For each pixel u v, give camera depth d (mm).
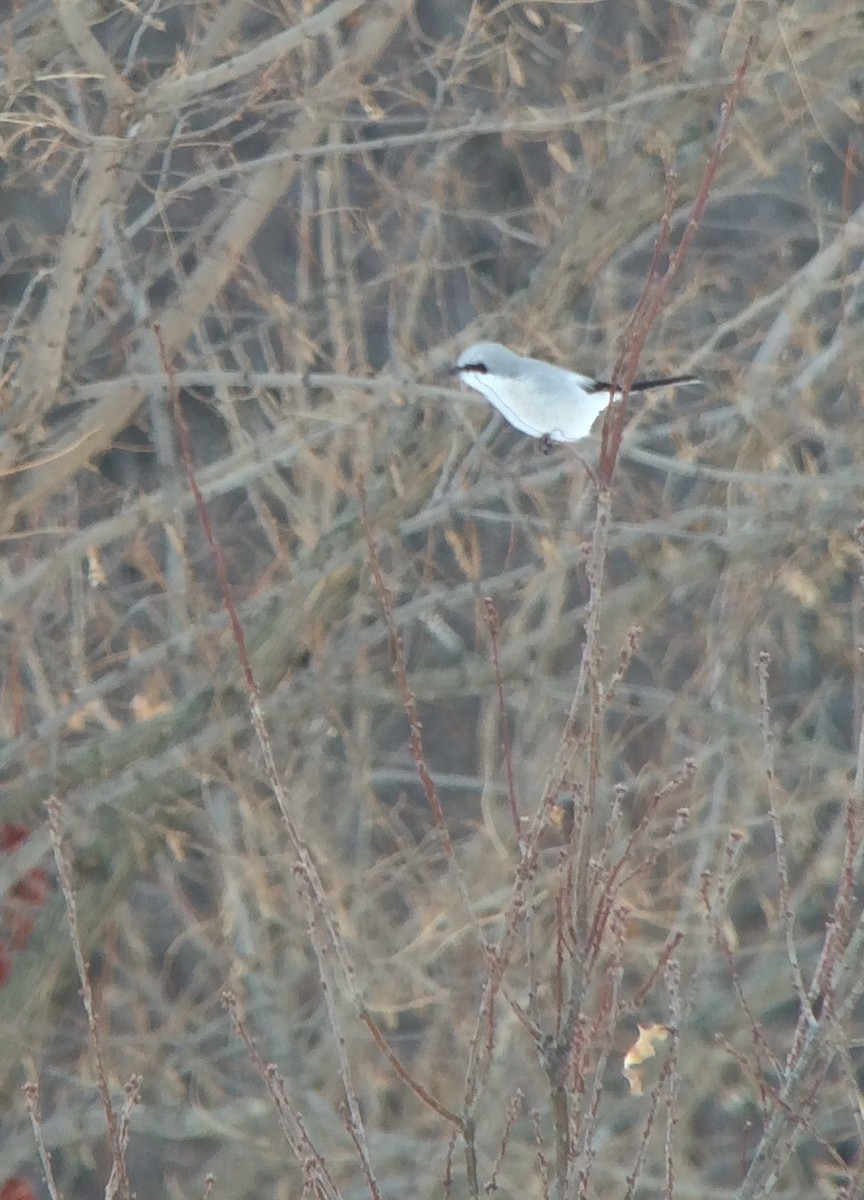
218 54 12500
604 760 13133
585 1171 6207
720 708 13344
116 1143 6844
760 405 12703
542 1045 6418
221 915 13328
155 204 11734
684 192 13188
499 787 13461
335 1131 12758
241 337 12797
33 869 13188
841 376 13164
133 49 11445
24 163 12570
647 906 12508
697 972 6605
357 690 12930
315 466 12680
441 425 13430
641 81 13344
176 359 15078
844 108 12961
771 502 13055
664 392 13391
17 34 12703
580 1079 6320
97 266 11906
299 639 13023
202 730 12680
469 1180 6363
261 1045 13383
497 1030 12508
